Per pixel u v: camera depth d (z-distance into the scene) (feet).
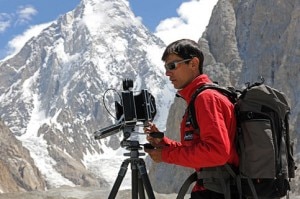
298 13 264.11
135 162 18.70
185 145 17.74
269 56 283.59
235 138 17.15
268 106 16.81
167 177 254.27
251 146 16.56
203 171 17.29
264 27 301.22
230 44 319.88
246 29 320.29
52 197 54.75
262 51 292.61
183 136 18.31
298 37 256.73
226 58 314.35
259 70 284.82
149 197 18.28
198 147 16.57
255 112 16.78
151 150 17.78
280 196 16.89
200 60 18.35
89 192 79.15
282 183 16.74
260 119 16.65
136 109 18.28
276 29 291.58
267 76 278.67
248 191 16.74
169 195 62.75
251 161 16.52
